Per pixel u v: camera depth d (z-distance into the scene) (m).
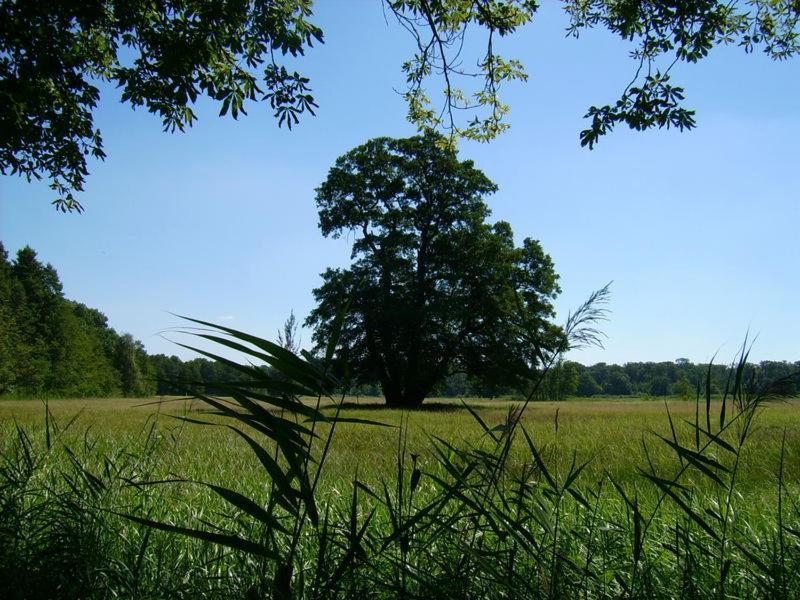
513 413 2.62
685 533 2.96
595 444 12.14
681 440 12.43
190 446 9.83
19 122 7.73
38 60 7.23
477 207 45.56
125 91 7.91
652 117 7.74
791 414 19.36
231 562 3.19
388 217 44.16
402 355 43.03
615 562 3.26
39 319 73.94
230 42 7.30
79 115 8.77
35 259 76.69
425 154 44.78
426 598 2.42
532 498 2.76
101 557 2.98
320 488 5.58
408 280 43.91
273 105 7.63
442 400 63.88
